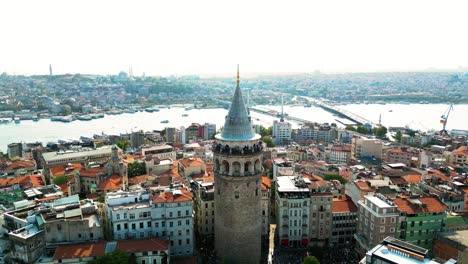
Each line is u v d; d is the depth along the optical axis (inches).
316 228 7239.2
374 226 6358.3
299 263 6471.5
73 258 5393.7
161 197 6373.0
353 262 6579.7
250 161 5826.8
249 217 5974.4
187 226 6397.6
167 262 5703.7
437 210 6407.5
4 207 6811.0
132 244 5713.6
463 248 5684.1
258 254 6166.3
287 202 7047.2
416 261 4483.3
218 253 6200.8
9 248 6131.9
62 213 6087.6
